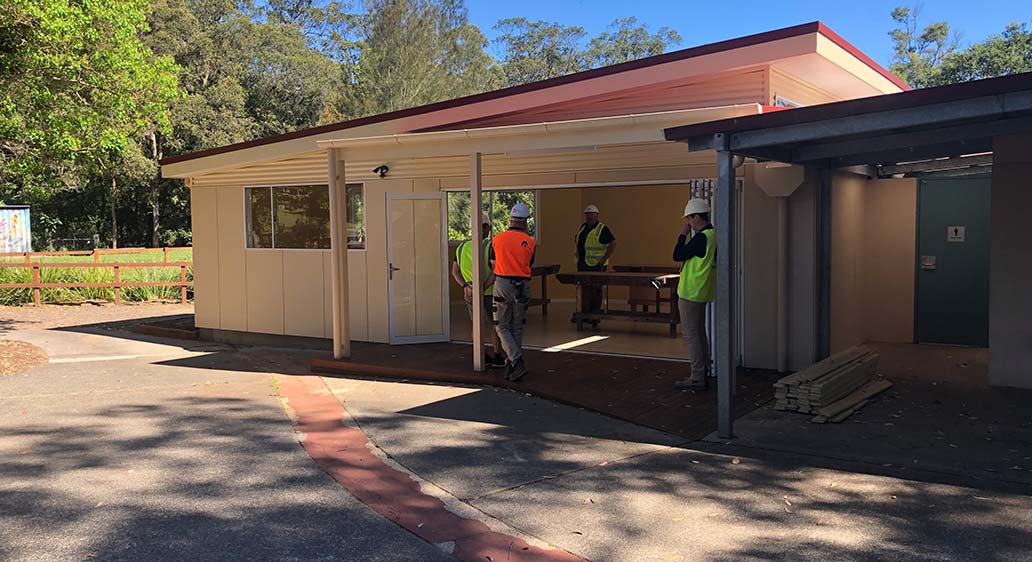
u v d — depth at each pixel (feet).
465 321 45.34
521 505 16.29
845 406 22.84
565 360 31.65
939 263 34.24
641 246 53.21
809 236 28.27
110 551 14.11
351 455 20.13
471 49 175.73
